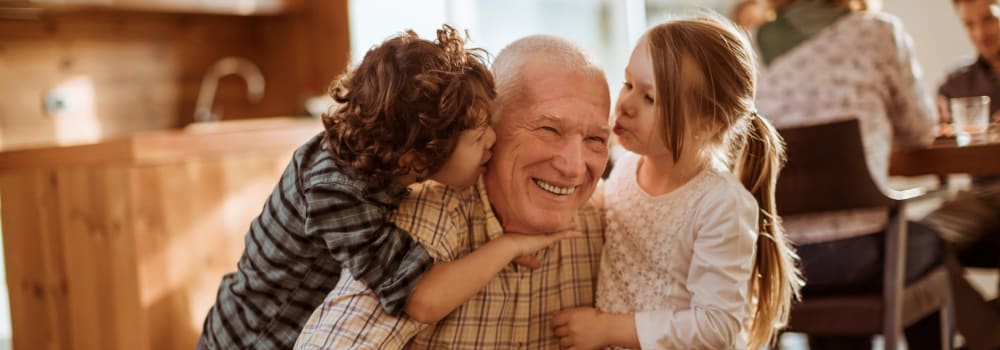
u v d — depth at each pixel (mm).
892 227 2041
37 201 2867
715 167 1349
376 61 1222
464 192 1319
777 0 2496
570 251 1400
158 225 2668
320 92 4406
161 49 4129
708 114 1301
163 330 2674
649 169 1385
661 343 1274
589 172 1248
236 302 1445
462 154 1218
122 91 3990
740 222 1271
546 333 1372
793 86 2375
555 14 5398
